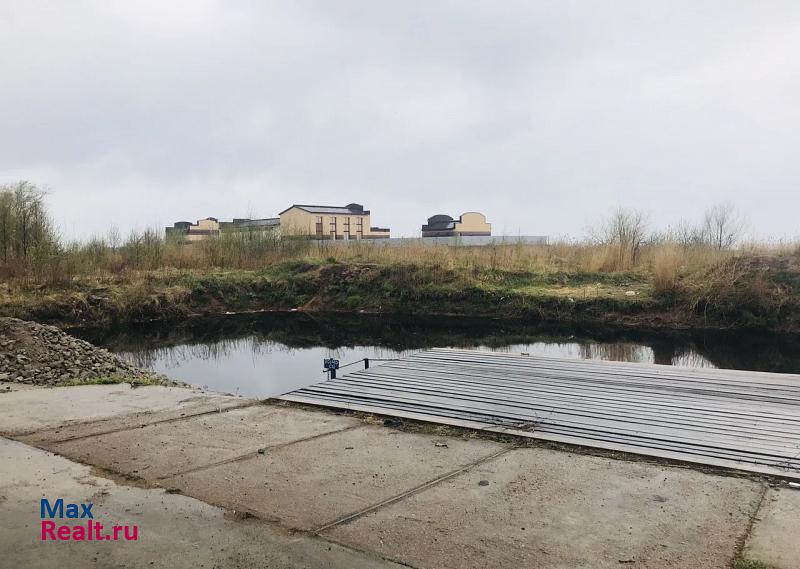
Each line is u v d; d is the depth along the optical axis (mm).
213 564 2445
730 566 2371
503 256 17203
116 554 2539
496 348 10648
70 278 15438
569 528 2734
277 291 17375
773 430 4070
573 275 15469
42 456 3801
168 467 3592
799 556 2436
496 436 4172
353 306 16484
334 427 4430
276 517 2881
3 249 16172
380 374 6098
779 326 11680
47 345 7863
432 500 3068
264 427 4441
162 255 18891
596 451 3830
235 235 20625
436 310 15398
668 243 15703
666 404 4773
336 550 2543
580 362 6555
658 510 2918
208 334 13375
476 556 2482
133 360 10469
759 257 12672
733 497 3059
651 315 12766
